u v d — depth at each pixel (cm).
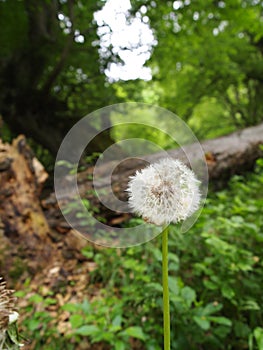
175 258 36
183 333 33
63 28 136
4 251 51
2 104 127
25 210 55
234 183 76
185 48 161
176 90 209
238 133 111
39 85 141
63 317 42
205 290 38
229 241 47
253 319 35
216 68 186
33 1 126
